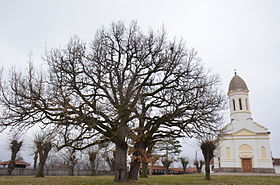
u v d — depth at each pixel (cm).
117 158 1892
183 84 1967
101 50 1952
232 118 5941
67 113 1575
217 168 6034
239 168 5247
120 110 1661
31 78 1647
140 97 1870
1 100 1559
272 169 5031
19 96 1569
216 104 1912
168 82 2000
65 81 1728
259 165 5156
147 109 2017
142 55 2020
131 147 1973
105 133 1755
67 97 1628
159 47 2041
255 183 2208
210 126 1903
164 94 1950
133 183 1808
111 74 1953
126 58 2064
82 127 1555
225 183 2177
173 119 1902
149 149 2756
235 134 5516
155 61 2014
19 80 1616
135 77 1966
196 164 7381
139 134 1923
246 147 5362
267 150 5212
